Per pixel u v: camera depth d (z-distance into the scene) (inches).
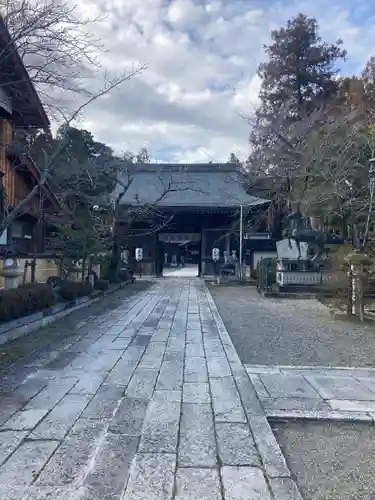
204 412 155.6
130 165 912.9
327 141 738.8
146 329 336.2
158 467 114.9
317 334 329.4
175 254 1791.3
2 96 379.6
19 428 138.6
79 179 715.4
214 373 209.0
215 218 1151.6
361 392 185.3
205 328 343.9
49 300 376.5
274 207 1060.5
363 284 399.2
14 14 223.5
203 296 620.1
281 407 165.3
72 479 108.0
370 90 869.2
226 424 144.9
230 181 1210.0
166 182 1227.2
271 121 953.5
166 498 100.6
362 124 754.8
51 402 163.5
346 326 367.9
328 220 819.4
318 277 647.8
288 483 108.8
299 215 733.9
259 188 1064.2
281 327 360.5
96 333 315.6
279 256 701.9
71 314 419.2
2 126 440.8
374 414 158.7
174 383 191.0
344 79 1024.9
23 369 211.5
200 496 101.7
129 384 188.5
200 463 117.7
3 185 476.4
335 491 110.8
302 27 1072.8
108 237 746.8
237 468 115.6
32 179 608.4
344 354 261.6
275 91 1098.1
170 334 315.3
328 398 177.0
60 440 130.1
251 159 1061.8
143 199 1149.1
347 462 126.6
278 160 916.0
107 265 764.0
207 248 1157.7
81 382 190.4
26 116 446.3
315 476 118.3
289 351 268.5
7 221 239.9
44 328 334.3
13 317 304.8
